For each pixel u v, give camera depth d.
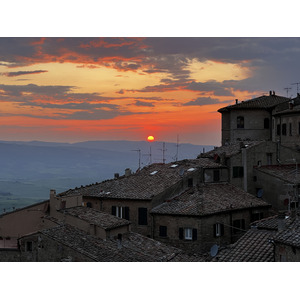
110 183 66.75
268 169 69.62
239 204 61.59
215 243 57.88
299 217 40.16
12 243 49.84
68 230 47.25
